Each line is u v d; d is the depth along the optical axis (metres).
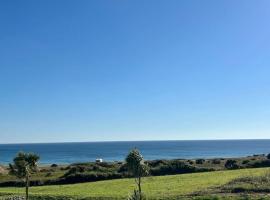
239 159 119.06
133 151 59.53
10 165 64.62
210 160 121.06
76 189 78.81
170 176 94.44
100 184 85.38
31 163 64.50
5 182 91.19
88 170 102.25
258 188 68.75
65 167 117.06
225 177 86.88
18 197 68.62
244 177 78.94
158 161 109.50
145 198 63.44
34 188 83.31
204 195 65.38
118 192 72.69
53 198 67.50
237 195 64.38
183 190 71.75
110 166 108.88
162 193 69.19
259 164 109.19
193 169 104.88
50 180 93.44
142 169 59.59
